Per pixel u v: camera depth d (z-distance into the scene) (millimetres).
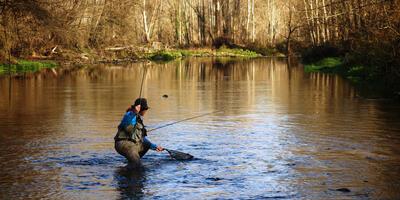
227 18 89062
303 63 50219
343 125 14609
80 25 57062
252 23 93312
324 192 8609
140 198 8383
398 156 10898
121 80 31297
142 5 81438
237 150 11562
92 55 57094
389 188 8773
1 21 39219
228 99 21281
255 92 23922
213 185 9016
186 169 10016
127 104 19688
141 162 10508
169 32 93375
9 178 9500
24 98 21781
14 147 11977
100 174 9719
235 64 50656
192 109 18266
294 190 8719
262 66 46531
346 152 11297
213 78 32688
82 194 8609
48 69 42250
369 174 9594
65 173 9797
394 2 24328
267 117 16250
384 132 13500
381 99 20500
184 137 13078
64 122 15445
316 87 25797
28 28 45688
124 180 9344
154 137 13078
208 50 79500
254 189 8789
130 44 66875
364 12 30781
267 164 10344
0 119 16125
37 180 9367
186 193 8602
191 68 44156
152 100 21000
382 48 24656
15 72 38125
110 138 12961
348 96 21656
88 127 14570
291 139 12719
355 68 32844
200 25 89812
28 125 14961
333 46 46250
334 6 43906
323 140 12578
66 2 52938
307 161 10555
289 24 75125
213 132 13734
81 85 27953
